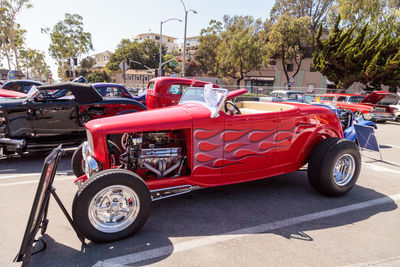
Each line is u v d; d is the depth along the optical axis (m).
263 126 3.41
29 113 5.23
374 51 20.02
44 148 5.46
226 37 32.44
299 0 32.72
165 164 3.10
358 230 2.92
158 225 2.97
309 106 3.95
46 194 2.33
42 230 2.57
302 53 30.44
